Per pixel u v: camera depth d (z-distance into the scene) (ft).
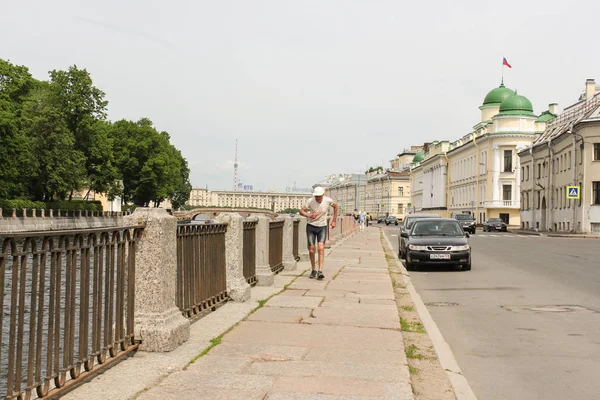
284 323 28.30
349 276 51.49
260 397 16.98
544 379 20.70
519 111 276.62
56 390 16.63
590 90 216.33
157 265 21.80
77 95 224.33
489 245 114.83
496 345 26.16
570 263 70.59
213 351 22.35
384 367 20.54
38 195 225.76
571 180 181.88
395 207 498.69
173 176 312.29
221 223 32.99
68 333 17.17
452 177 358.23
